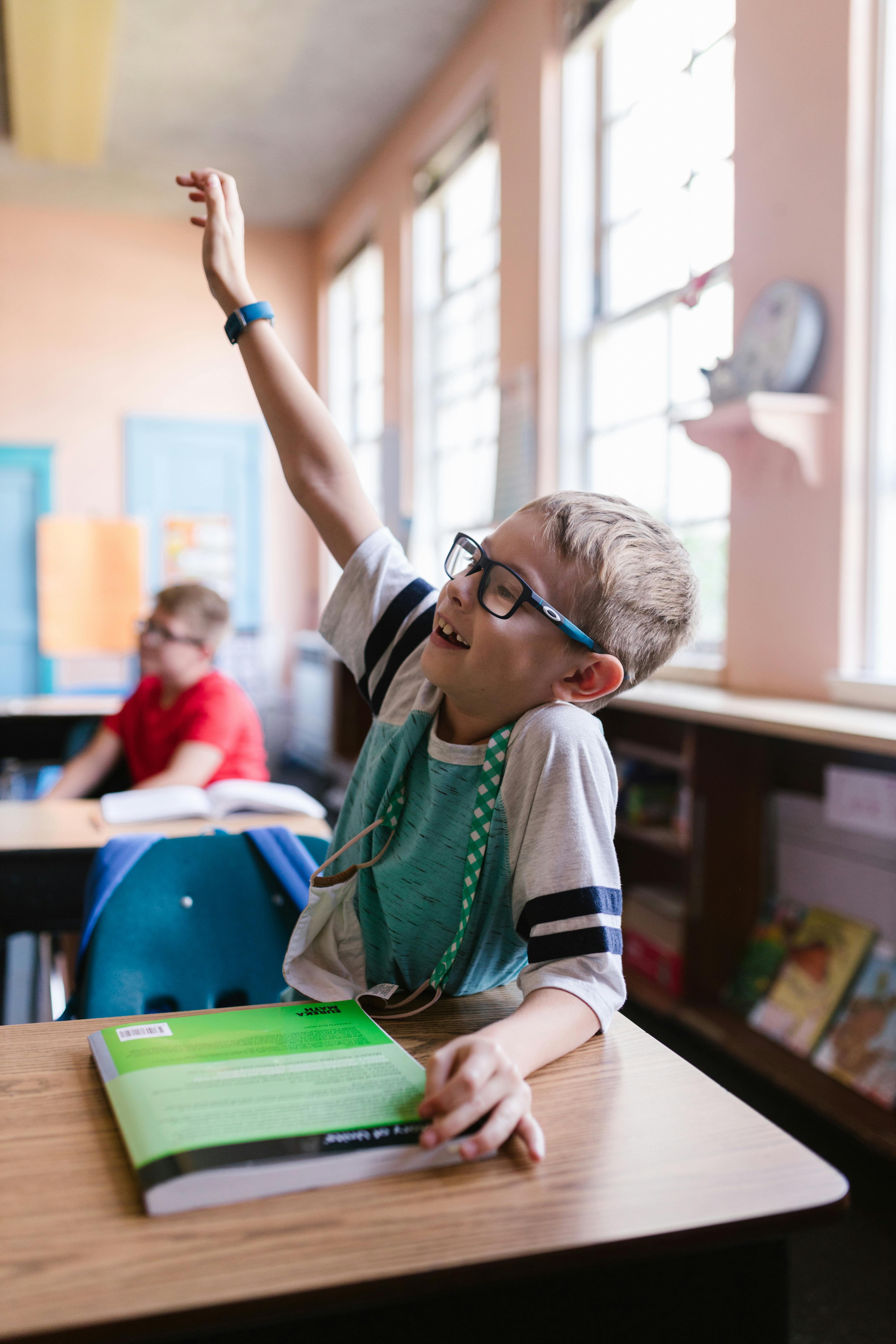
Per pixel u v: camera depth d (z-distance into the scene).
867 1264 1.84
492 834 0.84
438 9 4.79
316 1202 0.58
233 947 1.31
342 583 1.08
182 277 7.52
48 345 7.32
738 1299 0.61
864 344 2.69
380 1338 0.55
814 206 2.76
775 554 2.98
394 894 0.91
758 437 3.02
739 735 2.85
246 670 7.57
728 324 3.35
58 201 7.17
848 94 2.64
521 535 0.84
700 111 3.51
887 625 2.72
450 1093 0.62
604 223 4.13
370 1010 0.87
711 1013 2.77
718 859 2.85
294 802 2.04
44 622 5.57
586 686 0.86
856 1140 2.24
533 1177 0.61
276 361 1.11
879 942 2.53
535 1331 0.57
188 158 6.48
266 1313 0.50
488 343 5.20
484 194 5.20
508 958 0.92
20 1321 0.47
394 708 1.00
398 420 6.18
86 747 2.75
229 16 4.84
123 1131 0.63
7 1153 0.63
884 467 2.71
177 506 7.61
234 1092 0.67
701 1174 0.62
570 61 4.19
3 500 7.27
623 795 3.31
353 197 6.89
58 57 4.89
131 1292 0.50
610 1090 0.73
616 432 4.07
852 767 2.52
